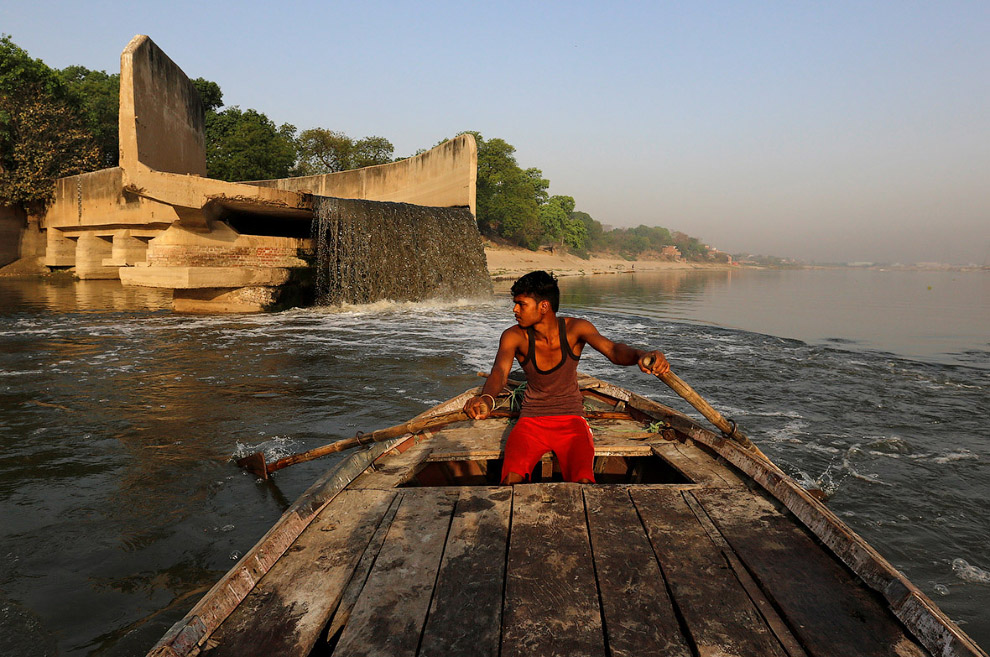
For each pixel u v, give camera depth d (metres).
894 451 4.57
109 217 23.20
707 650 1.61
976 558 2.96
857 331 12.32
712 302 20.80
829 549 2.12
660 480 3.43
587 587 1.92
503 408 4.11
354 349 9.10
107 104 39.34
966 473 4.10
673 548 2.16
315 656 1.84
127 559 2.89
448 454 3.22
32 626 2.35
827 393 6.51
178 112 13.88
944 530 3.25
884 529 3.26
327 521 2.41
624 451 3.31
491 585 1.93
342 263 14.88
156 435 4.86
